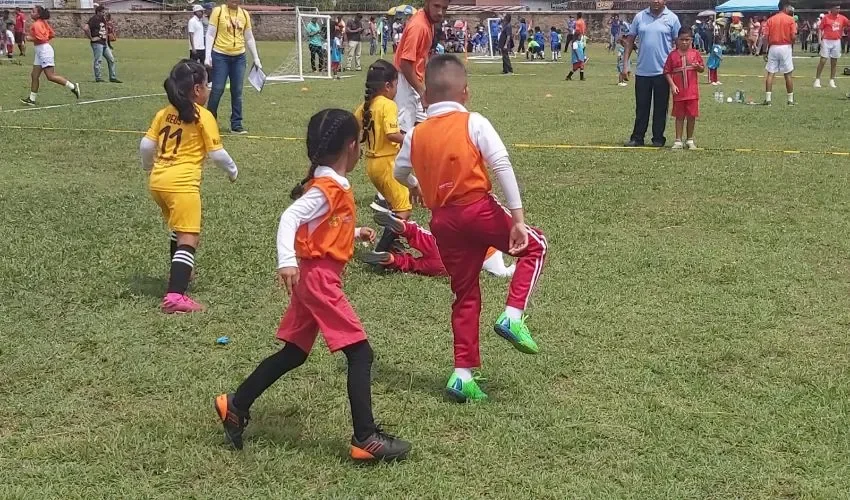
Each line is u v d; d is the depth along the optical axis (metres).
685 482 3.33
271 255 6.36
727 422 3.81
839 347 4.67
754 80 23.28
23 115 13.88
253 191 8.52
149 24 49.62
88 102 16.00
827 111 15.12
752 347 4.66
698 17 43.59
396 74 6.51
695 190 8.41
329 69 24.78
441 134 3.88
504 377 4.32
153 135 5.41
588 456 3.54
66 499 3.23
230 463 3.50
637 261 6.15
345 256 3.47
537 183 8.88
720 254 6.32
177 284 5.27
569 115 14.92
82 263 6.10
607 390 4.16
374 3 54.53
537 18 49.91
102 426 3.84
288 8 49.19
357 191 8.72
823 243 6.57
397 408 3.98
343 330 3.40
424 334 4.91
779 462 3.47
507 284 5.75
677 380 4.26
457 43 42.94
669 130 12.83
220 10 12.36
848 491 3.26
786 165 9.62
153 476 3.41
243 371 4.42
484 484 3.35
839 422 3.79
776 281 5.72
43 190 8.38
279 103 16.84
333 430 3.78
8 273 5.82
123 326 5.02
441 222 3.94
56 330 4.93
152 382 4.27
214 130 5.40
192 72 5.34
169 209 5.35
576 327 4.94
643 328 4.93
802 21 42.47
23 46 33.16
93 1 56.12
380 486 3.32
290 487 3.33
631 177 9.12
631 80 24.27
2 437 3.74
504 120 14.18
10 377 4.31
